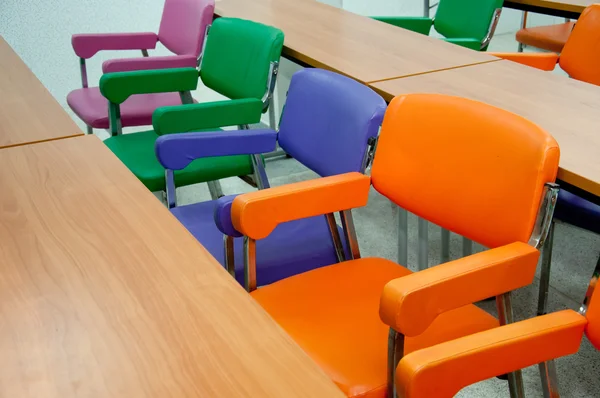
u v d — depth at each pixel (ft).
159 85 7.64
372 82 6.25
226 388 2.62
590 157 4.65
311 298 4.53
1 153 5.02
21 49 11.32
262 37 7.07
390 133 4.85
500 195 4.13
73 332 3.01
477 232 4.36
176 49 9.29
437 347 3.01
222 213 4.55
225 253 4.82
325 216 5.30
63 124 5.58
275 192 4.47
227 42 7.52
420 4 16.21
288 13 9.09
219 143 5.91
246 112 6.88
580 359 6.34
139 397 2.61
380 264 4.98
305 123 5.77
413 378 2.88
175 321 3.05
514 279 3.74
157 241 3.75
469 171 4.35
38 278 3.43
